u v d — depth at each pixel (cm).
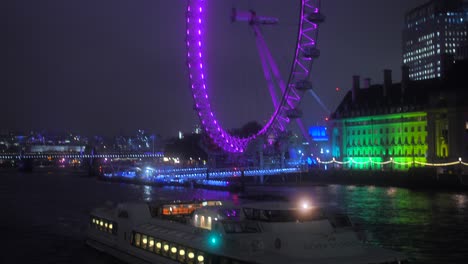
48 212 8950
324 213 3475
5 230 6806
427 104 18000
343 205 10088
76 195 13438
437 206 9831
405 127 19500
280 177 19912
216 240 3378
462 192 13675
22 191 15075
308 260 2980
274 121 17712
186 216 4481
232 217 3894
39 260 5044
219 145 18612
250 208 3484
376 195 12862
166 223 4219
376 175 17212
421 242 5928
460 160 15550
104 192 14788
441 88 16662
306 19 13738
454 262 4966
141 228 4350
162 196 13112
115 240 4756
